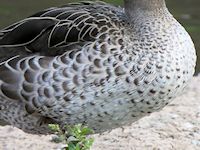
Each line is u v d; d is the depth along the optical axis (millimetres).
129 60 918
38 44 950
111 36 925
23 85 931
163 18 948
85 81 918
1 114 969
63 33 943
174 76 930
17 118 960
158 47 928
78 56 919
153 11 950
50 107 932
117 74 915
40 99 930
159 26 941
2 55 960
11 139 1117
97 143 1088
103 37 924
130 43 925
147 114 954
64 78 920
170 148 1064
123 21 950
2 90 941
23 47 958
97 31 930
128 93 922
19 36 965
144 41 929
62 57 923
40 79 925
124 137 1107
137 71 919
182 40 942
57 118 944
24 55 946
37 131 976
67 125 945
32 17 975
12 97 940
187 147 1068
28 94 932
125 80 917
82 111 930
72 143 884
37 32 959
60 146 1088
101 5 999
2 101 952
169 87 930
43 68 925
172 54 929
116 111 932
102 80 916
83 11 966
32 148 1082
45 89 926
